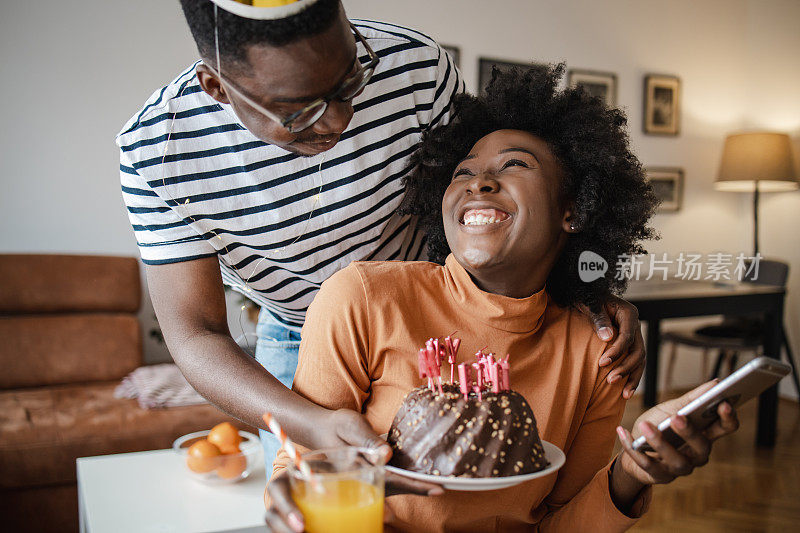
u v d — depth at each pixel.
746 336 3.93
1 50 3.32
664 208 4.74
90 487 1.85
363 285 0.95
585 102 1.06
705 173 4.91
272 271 1.23
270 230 1.15
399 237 1.31
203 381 1.02
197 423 2.68
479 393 0.80
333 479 0.69
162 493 1.83
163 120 1.04
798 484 3.07
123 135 1.06
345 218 1.19
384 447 0.75
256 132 0.86
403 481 0.75
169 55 3.61
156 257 1.13
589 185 0.99
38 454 2.45
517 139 0.99
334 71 0.78
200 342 1.06
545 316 1.04
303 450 0.91
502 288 0.96
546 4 4.31
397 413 0.83
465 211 0.95
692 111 4.84
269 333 1.45
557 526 0.99
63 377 3.09
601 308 1.07
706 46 4.85
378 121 1.15
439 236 1.15
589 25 4.46
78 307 3.20
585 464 1.04
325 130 0.84
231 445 1.91
